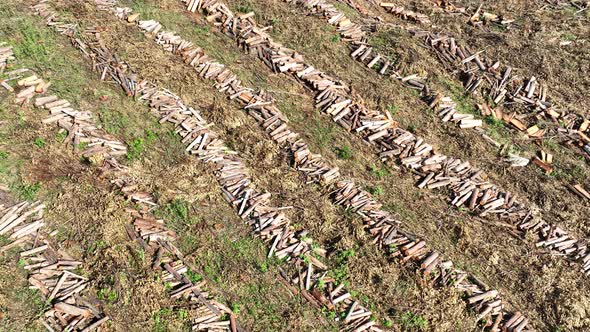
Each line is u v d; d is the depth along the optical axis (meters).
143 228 11.93
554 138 15.52
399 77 16.92
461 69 17.22
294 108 15.66
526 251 12.78
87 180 12.48
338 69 17.09
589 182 14.39
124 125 13.99
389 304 11.46
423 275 11.84
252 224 12.59
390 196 13.80
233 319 10.85
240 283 11.49
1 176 12.15
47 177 12.38
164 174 13.16
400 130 15.24
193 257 11.79
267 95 15.75
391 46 17.83
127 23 16.98
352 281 11.79
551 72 17.06
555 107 16.22
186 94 15.28
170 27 17.50
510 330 11.20
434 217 13.37
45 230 11.62
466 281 12.06
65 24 16.20
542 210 13.86
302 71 16.45
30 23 15.92
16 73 14.39
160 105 14.61
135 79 15.07
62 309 10.37
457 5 20.25
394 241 12.48
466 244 12.73
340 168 14.31
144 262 11.44
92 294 10.80
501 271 12.34
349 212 13.09
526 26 18.94
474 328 11.23
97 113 14.06
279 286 11.56
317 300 11.38
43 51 15.26
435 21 19.52
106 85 14.80
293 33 17.97
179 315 10.73
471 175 14.42
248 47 17.20
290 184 13.52
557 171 14.76
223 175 13.37
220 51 17.05
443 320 11.21
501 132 15.72
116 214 11.99
